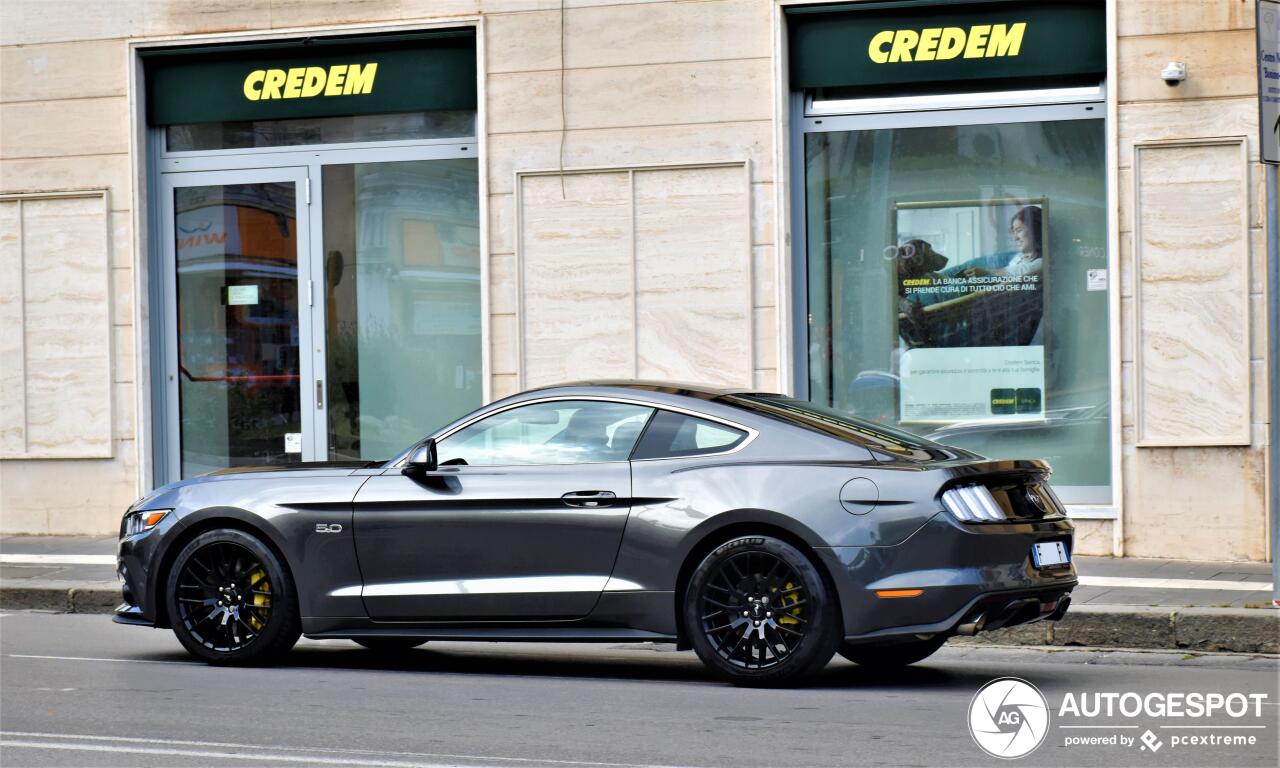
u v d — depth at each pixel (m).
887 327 13.17
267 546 8.39
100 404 14.53
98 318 14.53
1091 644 9.11
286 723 6.69
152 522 8.62
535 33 13.48
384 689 7.69
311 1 14.05
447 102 13.99
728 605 7.59
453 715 6.89
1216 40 12.11
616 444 7.98
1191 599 9.73
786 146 13.06
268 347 14.61
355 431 14.44
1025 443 12.89
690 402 7.96
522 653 9.29
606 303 13.38
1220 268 12.10
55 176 14.61
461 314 14.18
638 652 9.32
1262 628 8.84
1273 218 9.27
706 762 5.84
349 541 8.23
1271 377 9.29
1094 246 12.74
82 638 9.82
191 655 8.80
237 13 14.22
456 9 13.68
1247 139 12.03
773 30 12.95
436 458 8.18
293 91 14.34
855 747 6.12
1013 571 7.37
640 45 13.27
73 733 6.46
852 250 13.23
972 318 13.01
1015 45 12.71
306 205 14.50
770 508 7.48
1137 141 12.26
